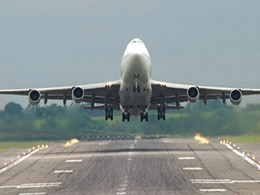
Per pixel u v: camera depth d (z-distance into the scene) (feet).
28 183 463.83
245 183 444.14
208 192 404.98
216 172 499.10
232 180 458.91
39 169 536.42
